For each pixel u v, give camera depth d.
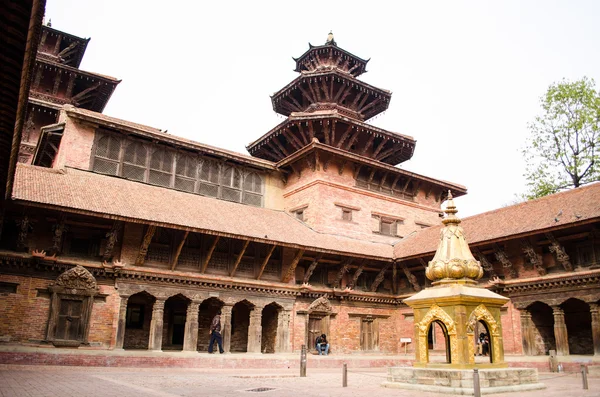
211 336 25.03
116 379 15.20
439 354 29.98
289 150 39.81
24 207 21.25
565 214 24.34
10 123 12.41
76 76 39.97
